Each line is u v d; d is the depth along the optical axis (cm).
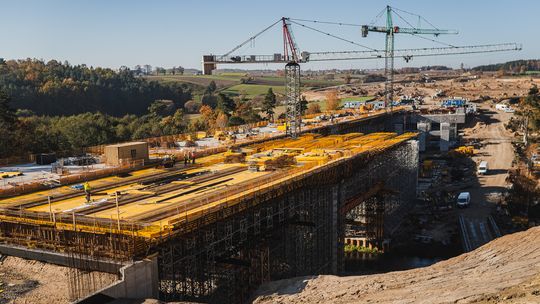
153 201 6475
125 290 4819
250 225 6819
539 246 5797
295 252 8281
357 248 11288
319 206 8856
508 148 19775
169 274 5691
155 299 4853
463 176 16225
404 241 11512
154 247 5291
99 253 5328
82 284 5191
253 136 13800
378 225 11294
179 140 13300
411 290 5403
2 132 11662
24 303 4925
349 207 9894
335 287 6034
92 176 8162
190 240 5753
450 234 11631
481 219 11931
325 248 9131
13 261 5831
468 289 4969
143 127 17625
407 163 13600
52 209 6219
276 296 6128
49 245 5697
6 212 6025
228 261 6288
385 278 6047
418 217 12775
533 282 4566
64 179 7775
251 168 8438
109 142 15112
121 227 5216
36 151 12338
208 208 5672
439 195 14188
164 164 9069
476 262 6019
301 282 6488
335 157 9369
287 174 7706
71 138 14175
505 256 5866
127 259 5097
